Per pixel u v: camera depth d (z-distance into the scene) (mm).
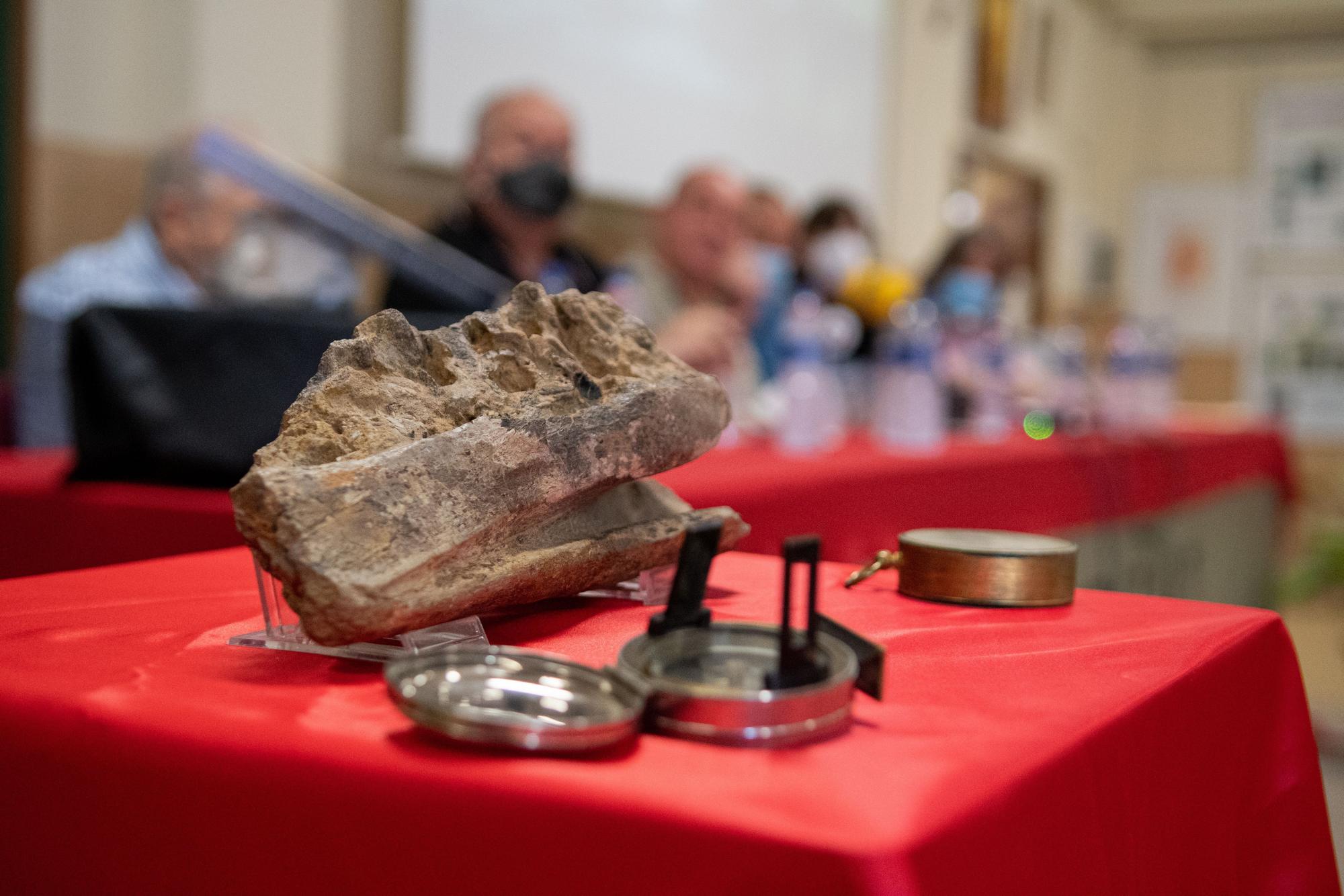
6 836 556
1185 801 680
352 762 492
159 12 2738
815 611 576
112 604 783
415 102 3293
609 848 451
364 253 1821
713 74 4652
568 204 2641
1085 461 2318
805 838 423
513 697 532
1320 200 9109
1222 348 9477
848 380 2719
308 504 606
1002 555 854
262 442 1368
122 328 1368
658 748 515
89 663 626
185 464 1353
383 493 630
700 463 1732
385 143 3254
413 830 480
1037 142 7777
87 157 2666
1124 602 893
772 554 1449
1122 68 9086
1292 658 854
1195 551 2926
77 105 2643
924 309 2852
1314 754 854
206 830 516
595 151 4059
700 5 4543
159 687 583
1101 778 564
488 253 2539
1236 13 8422
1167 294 9562
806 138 5332
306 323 1410
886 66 5938
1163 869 650
